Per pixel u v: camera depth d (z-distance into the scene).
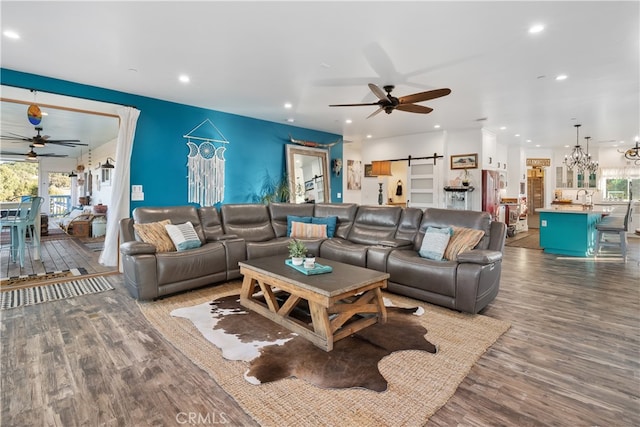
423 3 2.40
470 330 2.63
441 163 7.24
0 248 5.80
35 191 11.06
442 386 1.88
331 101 5.01
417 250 3.90
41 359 2.16
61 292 3.59
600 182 9.87
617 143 8.88
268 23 2.70
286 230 5.04
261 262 3.12
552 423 1.59
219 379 1.93
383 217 4.47
